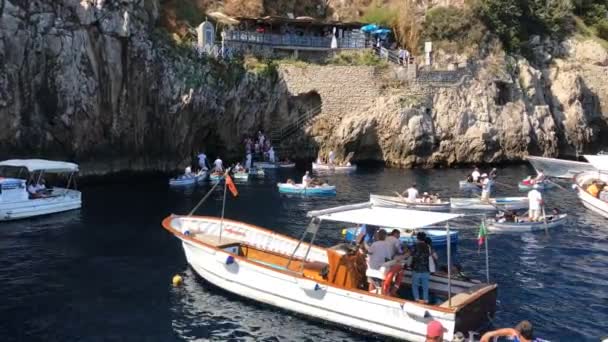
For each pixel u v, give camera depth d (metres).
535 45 61.22
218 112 46.59
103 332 14.77
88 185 37.31
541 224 26.67
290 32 57.38
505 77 54.50
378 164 50.97
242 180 40.38
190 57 45.09
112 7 39.81
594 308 16.86
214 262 17.70
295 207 30.88
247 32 51.31
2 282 18.31
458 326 13.67
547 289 18.47
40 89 36.62
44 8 36.69
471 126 51.50
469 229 26.83
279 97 50.72
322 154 50.81
